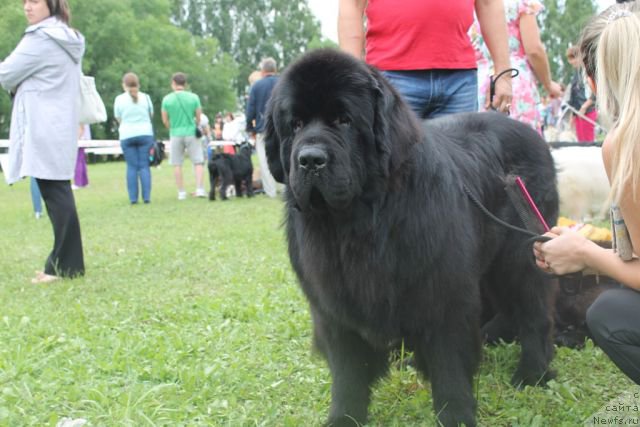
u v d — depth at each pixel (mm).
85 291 5555
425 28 3941
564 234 2582
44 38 5492
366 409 2955
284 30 80812
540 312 3510
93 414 3066
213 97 57000
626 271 2406
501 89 4238
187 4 82625
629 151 2170
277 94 2863
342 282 2760
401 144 2658
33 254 7586
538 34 5738
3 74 5496
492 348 4062
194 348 3965
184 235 8523
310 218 2797
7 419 2986
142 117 12453
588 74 2537
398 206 2668
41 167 5648
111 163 35094
